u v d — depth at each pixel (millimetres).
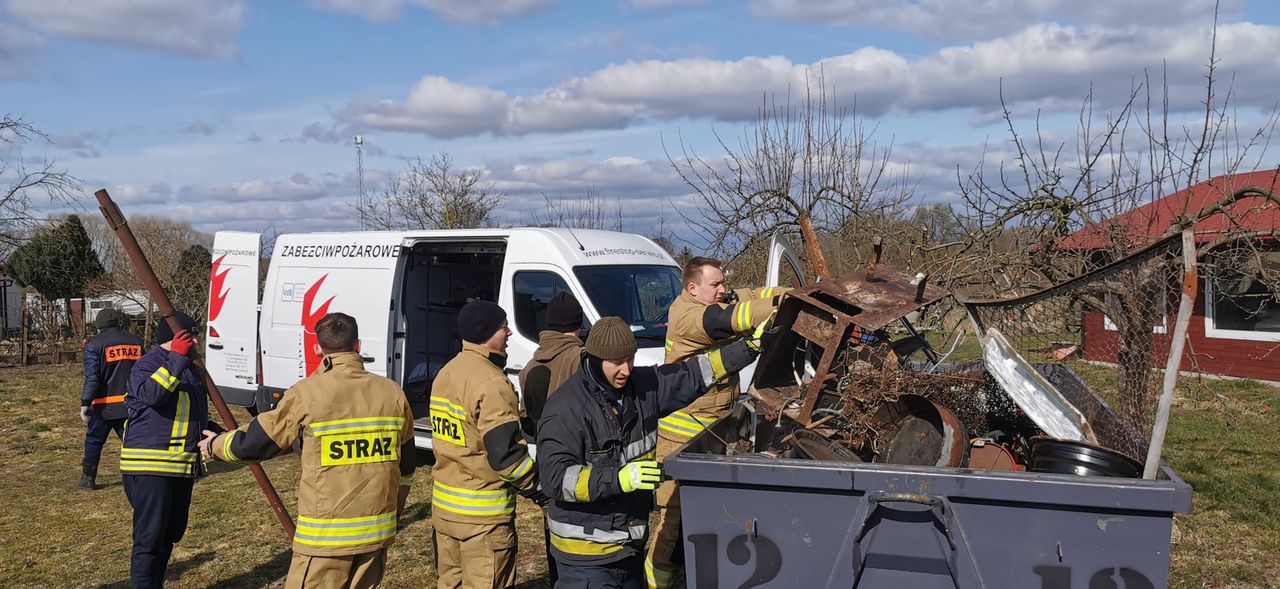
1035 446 3557
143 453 4816
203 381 4898
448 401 3830
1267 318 13703
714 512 3172
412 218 22141
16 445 10641
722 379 3758
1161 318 3650
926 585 2963
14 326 28125
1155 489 2717
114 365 7660
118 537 6805
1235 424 8508
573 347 4500
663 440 4613
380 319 8688
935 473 2900
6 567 6109
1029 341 4426
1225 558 5527
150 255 22094
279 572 5918
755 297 5035
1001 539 2885
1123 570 2791
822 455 3760
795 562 3092
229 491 8125
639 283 8156
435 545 4020
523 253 7957
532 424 4574
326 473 3658
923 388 4125
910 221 8773
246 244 10258
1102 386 4492
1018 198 6488
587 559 3428
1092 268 6082
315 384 3711
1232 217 5953
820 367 3896
